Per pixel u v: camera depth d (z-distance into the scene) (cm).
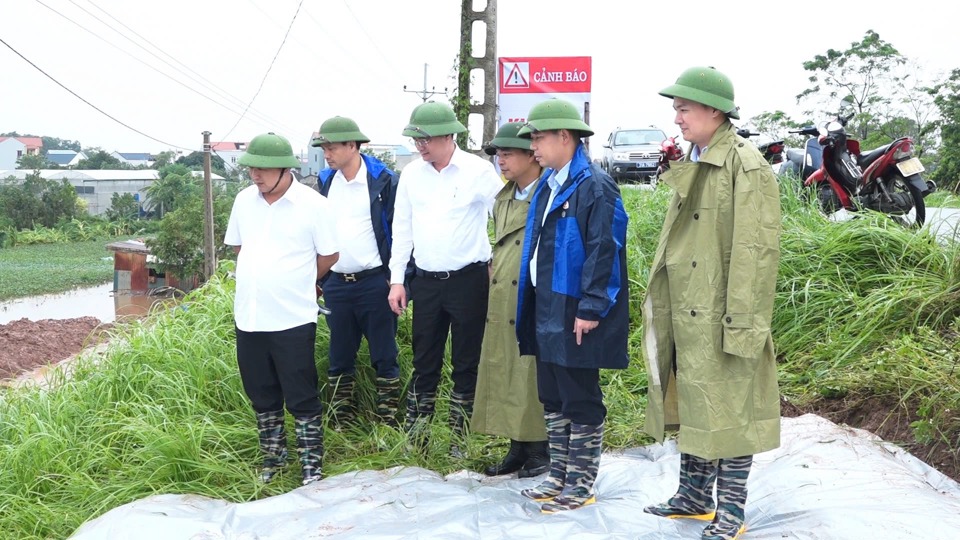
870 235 595
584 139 379
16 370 1330
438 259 466
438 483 419
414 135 450
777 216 316
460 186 462
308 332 456
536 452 438
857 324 530
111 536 372
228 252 2973
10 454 473
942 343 466
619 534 341
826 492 360
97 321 1962
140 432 478
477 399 441
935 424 407
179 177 7306
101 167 11519
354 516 381
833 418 466
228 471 455
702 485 354
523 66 927
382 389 535
